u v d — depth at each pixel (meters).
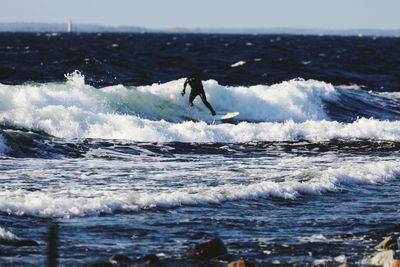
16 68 154.25
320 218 32.94
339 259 24.47
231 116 88.06
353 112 100.81
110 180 42.16
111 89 84.31
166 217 31.95
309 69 181.12
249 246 26.58
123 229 29.17
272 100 96.25
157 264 22.89
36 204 31.89
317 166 51.12
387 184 44.25
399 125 72.69
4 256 23.47
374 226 31.09
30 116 62.62
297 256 24.98
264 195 38.38
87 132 62.72
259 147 62.06
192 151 58.31
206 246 24.56
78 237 27.33
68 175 43.66
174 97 88.31
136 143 59.91
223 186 40.62
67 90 79.94
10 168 45.78
